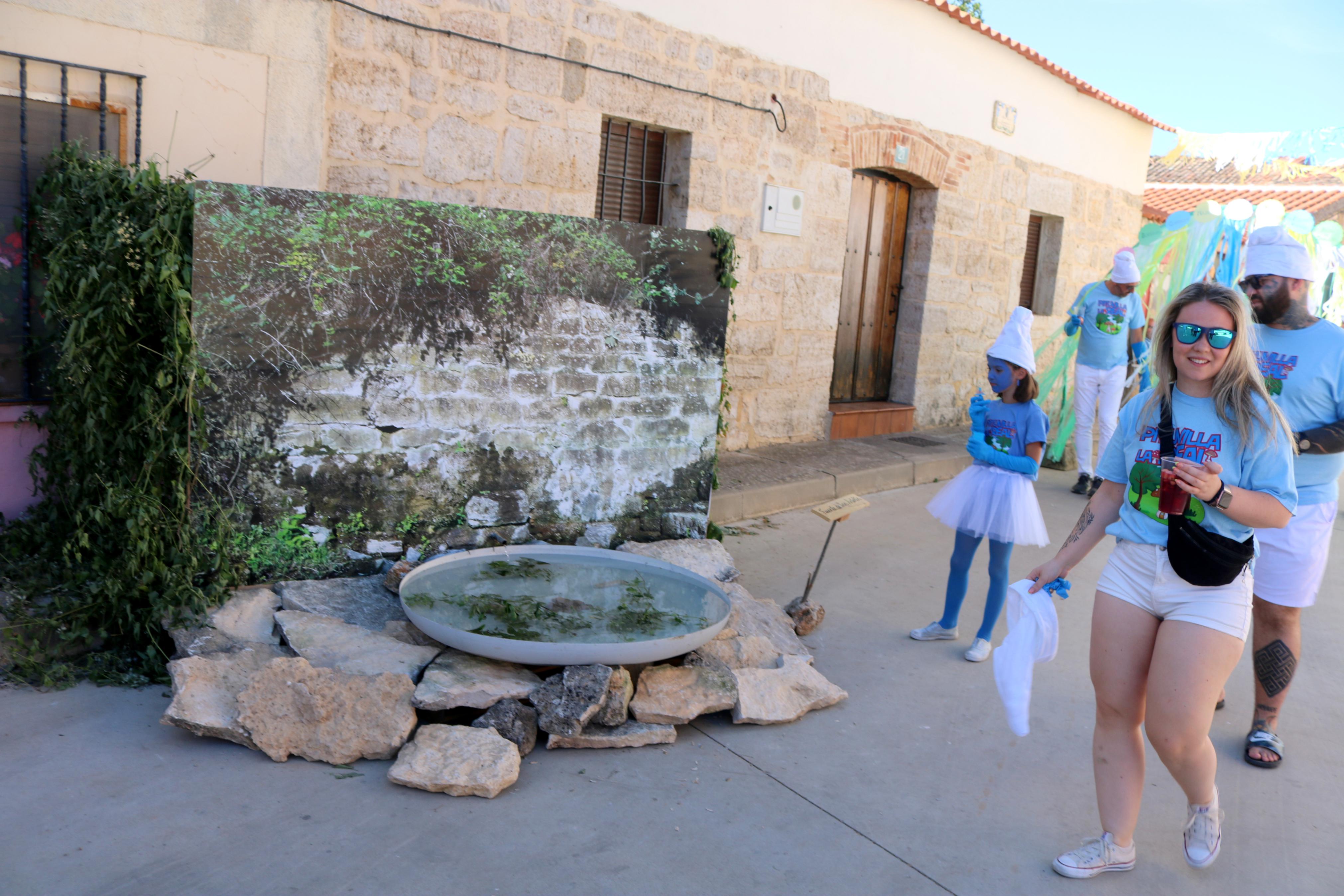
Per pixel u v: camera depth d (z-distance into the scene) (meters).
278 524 3.97
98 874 2.42
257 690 3.12
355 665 3.37
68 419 3.83
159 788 2.83
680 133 7.11
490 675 3.41
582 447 4.78
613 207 7.03
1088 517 2.86
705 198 7.23
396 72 5.50
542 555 4.52
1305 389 3.38
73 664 3.54
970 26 9.02
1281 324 3.46
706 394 5.16
